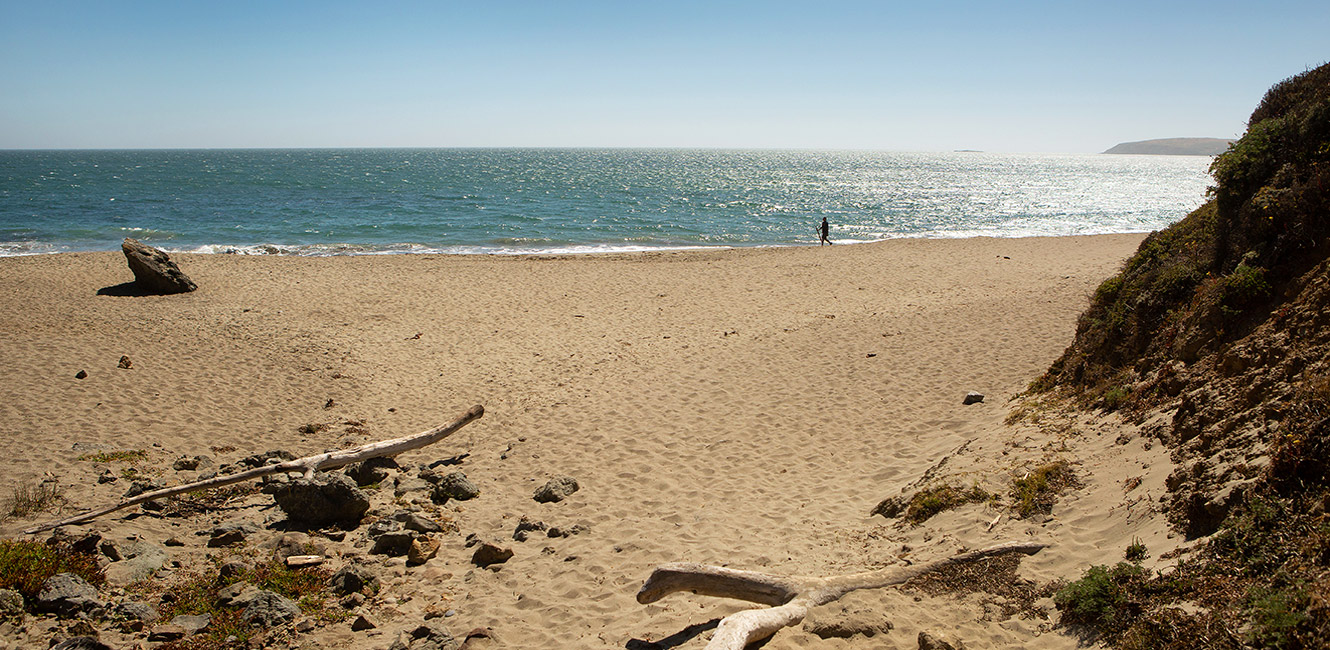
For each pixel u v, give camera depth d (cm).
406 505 887
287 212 5016
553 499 893
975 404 1116
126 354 1412
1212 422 630
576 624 599
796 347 1531
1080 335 1070
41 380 1231
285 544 756
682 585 573
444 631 587
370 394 1320
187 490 851
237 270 2475
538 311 1986
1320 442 479
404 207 5525
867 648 495
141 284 2064
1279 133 899
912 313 1789
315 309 1936
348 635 599
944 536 670
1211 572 458
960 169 16862
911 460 941
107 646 543
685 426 1127
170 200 5875
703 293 2231
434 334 1731
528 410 1233
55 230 3891
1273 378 602
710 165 18025
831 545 712
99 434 1048
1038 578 553
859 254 3031
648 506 859
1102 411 835
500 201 6278
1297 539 437
